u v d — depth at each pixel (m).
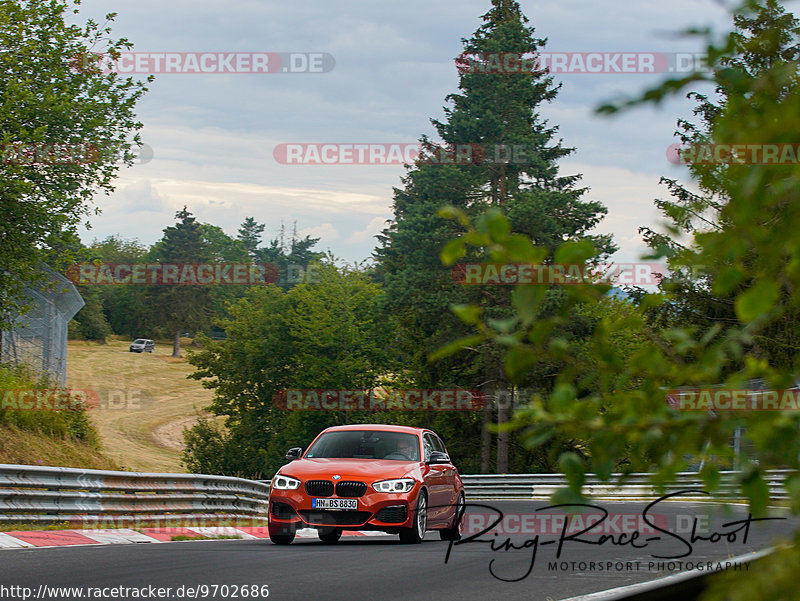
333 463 20.61
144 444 115.19
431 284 73.56
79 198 43.00
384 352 96.25
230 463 103.88
